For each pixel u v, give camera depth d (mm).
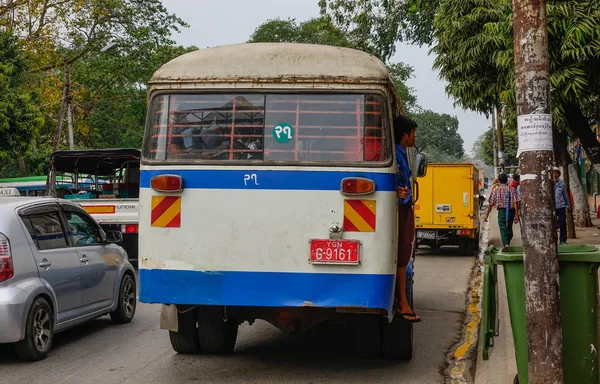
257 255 6277
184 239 6359
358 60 6395
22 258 7441
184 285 6344
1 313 7137
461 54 13242
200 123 6453
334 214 6215
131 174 16562
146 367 7270
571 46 11289
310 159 6289
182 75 6480
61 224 8461
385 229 6168
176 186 6355
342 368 7227
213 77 6434
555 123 13344
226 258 6305
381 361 7559
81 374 7020
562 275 5262
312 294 6203
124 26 39312
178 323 7395
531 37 5145
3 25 30531
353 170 6215
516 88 5238
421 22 22453
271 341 8555
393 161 6230
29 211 7875
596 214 30734
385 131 6254
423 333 9242
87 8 33812
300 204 6250
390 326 7254
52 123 38469
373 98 6293
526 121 5141
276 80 6359
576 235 20734
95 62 39656
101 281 9047
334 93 6332
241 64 6441
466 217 18891
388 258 6160
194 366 7289
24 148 25344
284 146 6332
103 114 45188
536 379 5074
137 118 50312
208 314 7434
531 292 5094
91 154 15461
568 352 5250
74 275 8344
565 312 5254
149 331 9219
